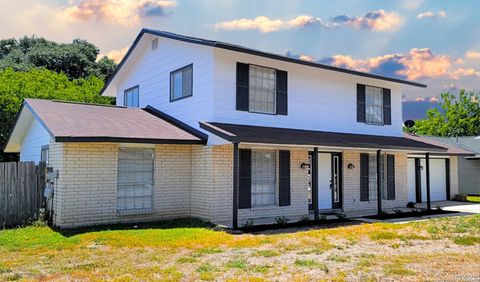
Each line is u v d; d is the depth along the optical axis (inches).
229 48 472.7
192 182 495.2
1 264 270.1
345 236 374.6
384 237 369.4
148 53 633.0
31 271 252.2
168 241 348.5
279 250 313.9
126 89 698.8
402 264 268.4
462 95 1604.3
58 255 296.8
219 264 268.4
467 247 327.3
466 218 514.9
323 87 596.4
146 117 542.3
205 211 470.6
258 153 514.6
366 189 629.0
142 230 402.0
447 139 1018.7
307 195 557.3
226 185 477.1
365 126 648.4
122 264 269.7
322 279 233.8
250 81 519.5
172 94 564.7
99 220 428.8
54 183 426.6
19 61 1469.0
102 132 418.0
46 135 488.7
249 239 359.6
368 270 253.6
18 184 439.8
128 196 454.6
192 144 469.7
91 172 425.1
